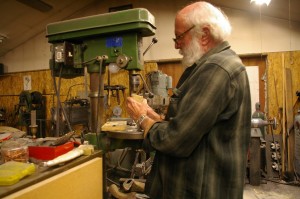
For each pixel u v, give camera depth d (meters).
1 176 0.78
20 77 5.62
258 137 3.23
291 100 3.82
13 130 1.80
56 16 4.95
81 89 5.07
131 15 1.25
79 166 1.04
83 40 1.41
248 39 4.12
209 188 0.92
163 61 4.62
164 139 0.92
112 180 2.41
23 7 4.30
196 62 1.02
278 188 3.16
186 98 0.91
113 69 1.33
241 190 0.94
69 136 1.19
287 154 3.64
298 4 3.23
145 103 1.23
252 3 3.68
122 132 1.22
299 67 3.88
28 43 5.52
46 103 5.36
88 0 4.91
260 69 4.21
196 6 1.03
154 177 1.08
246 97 0.97
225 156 0.93
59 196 0.91
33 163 0.98
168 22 4.57
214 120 0.88
